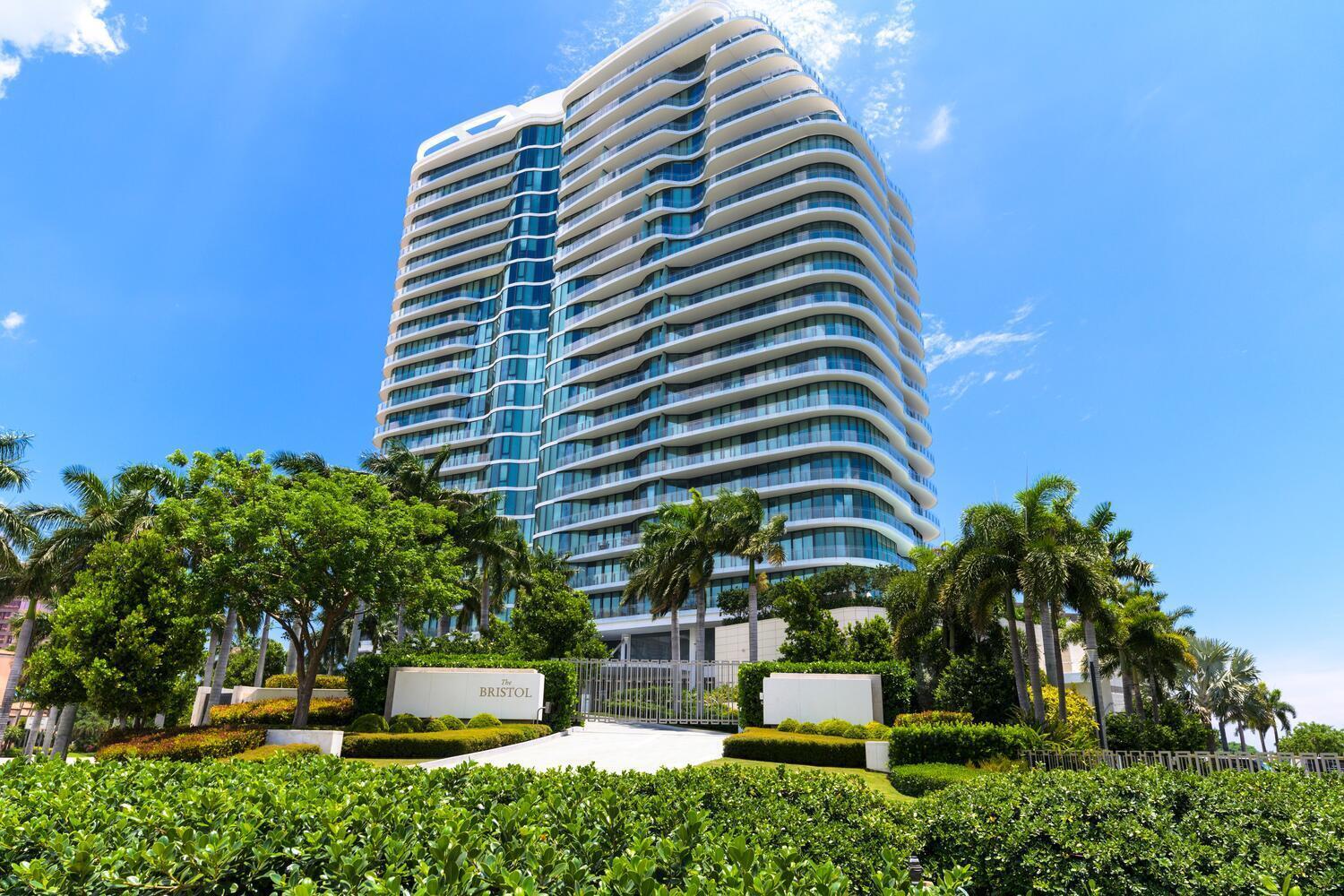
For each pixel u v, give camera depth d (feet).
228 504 84.17
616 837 19.61
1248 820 28.91
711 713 114.62
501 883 15.40
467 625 173.88
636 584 144.05
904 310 256.32
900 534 212.64
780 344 221.25
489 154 337.93
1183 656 121.19
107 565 79.97
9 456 97.76
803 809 26.27
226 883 16.81
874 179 241.14
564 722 99.86
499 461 282.77
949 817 27.58
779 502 211.41
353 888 15.52
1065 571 84.17
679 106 271.49
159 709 77.71
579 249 284.82
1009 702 86.33
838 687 89.51
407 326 339.57
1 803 19.30
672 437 233.55
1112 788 31.42
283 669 231.09
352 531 82.48
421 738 74.02
